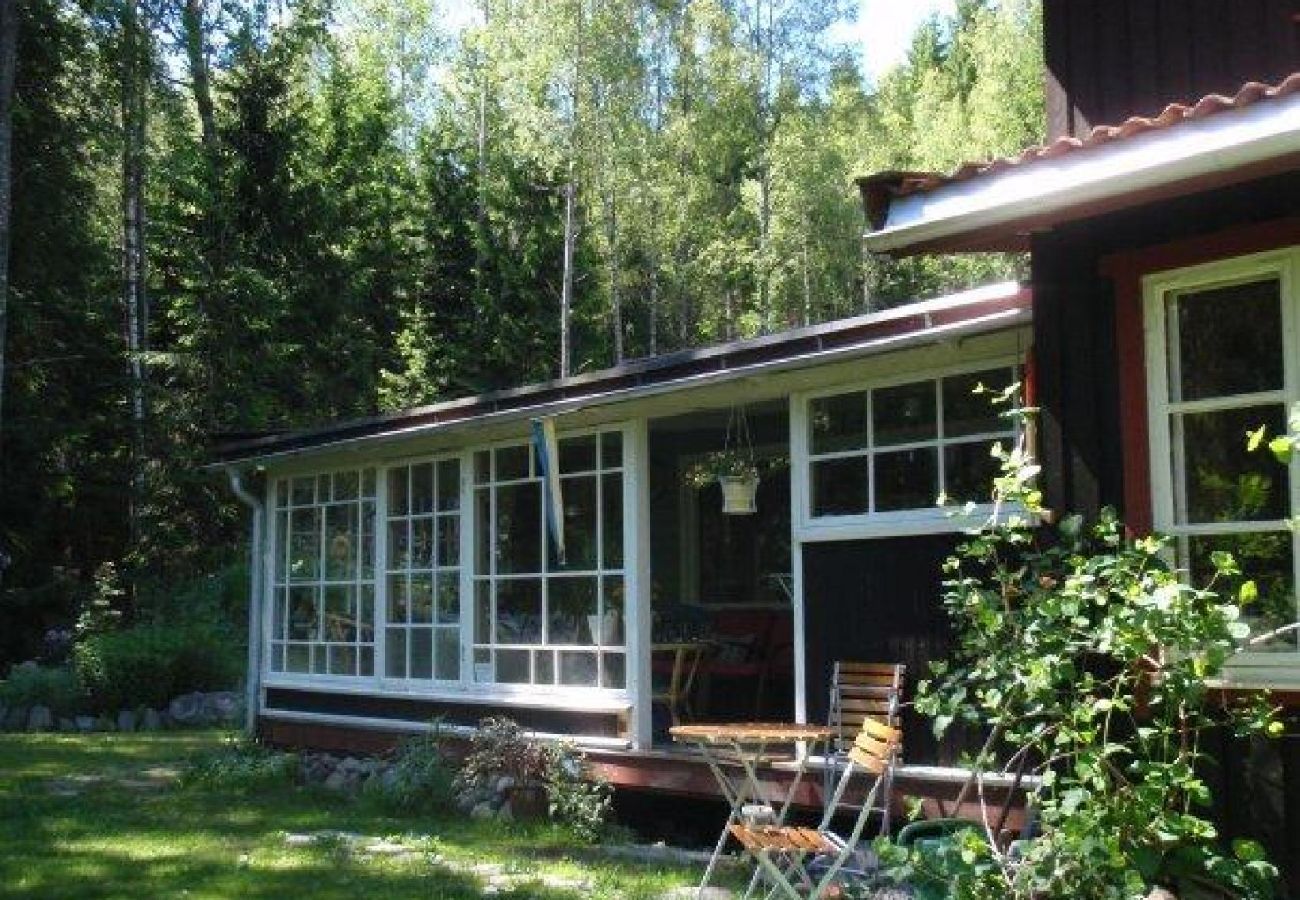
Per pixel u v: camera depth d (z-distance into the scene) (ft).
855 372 24.57
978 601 17.42
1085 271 19.13
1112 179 16.30
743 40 102.63
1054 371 19.43
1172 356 18.12
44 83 68.95
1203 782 17.34
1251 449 15.33
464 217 96.12
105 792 34.86
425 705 34.88
